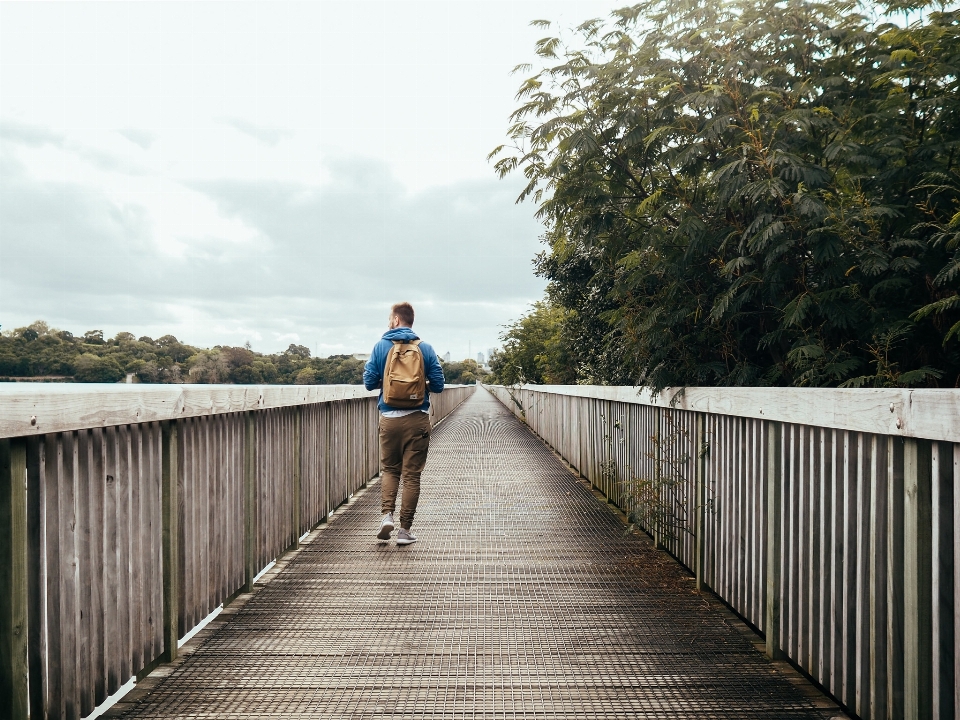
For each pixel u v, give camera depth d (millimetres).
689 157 4102
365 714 2512
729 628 3449
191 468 3279
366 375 5523
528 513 6480
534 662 3010
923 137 3971
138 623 2725
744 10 4191
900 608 2080
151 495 2838
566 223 5078
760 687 2766
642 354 4859
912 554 1992
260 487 4348
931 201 3719
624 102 4492
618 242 4973
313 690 2719
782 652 3051
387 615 3633
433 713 2520
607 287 7969
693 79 4430
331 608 3746
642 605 3807
